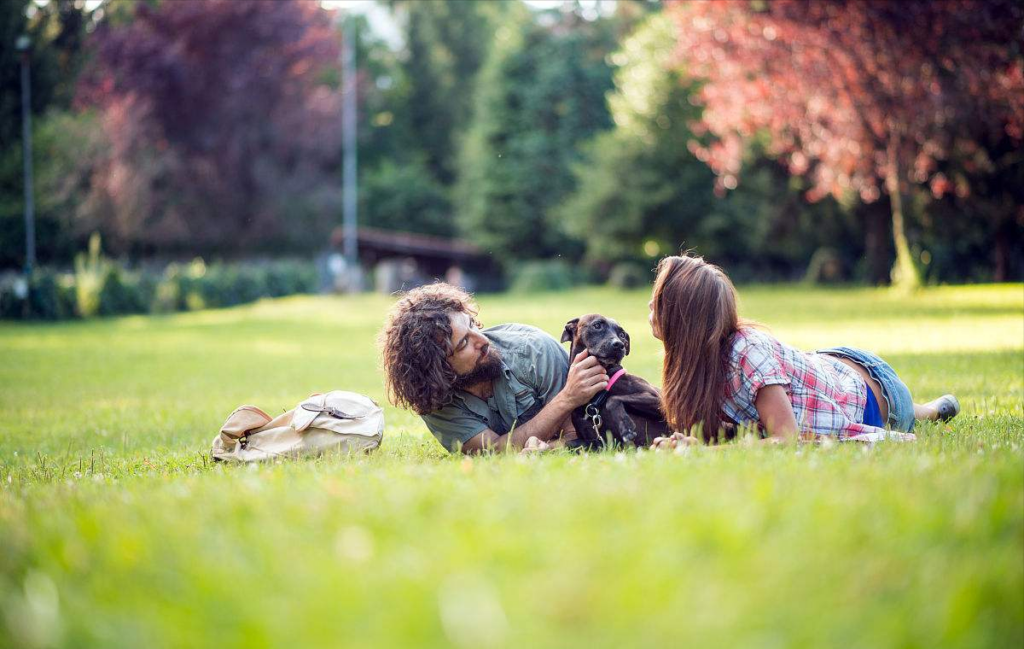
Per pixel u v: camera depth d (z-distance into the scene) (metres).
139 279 31.89
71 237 38.59
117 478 4.39
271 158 49.44
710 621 1.60
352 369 11.79
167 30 44.12
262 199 48.62
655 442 4.23
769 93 22.59
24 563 2.22
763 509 2.20
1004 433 4.27
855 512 2.20
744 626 1.60
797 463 3.07
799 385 4.25
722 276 4.35
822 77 20.84
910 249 23.28
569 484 2.68
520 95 52.16
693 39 23.62
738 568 1.82
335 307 32.81
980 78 18.86
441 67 65.31
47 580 2.03
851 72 20.50
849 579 1.80
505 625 1.59
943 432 4.36
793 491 2.46
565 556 1.91
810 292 30.84
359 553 2.01
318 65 50.56
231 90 45.16
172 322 26.20
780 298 26.66
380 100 61.47
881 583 1.79
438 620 1.64
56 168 36.88
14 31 36.22
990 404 5.88
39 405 9.15
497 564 1.89
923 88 19.78
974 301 19.00
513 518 2.21
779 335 12.84
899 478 2.66
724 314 4.25
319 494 2.70
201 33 44.47
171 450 5.72
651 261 45.59
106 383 11.11
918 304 19.11
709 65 23.78
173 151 42.97
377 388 9.41
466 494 2.56
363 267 52.50
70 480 4.36
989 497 2.30
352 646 1.58
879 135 21.86
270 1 45.47
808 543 1.98
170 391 10.02
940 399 5.08
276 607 1.74
